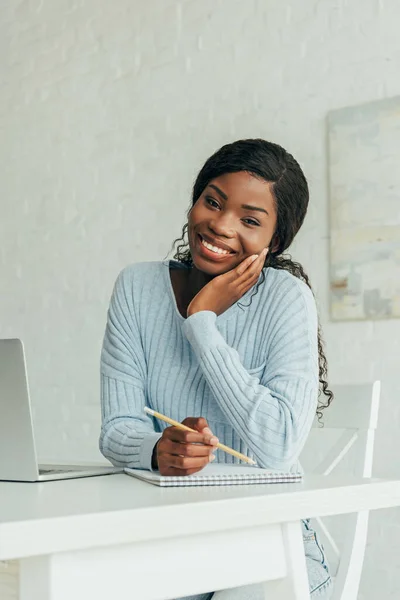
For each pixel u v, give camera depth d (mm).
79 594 920
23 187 3725
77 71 3555
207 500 1022
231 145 1668
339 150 2783
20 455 1284
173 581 997
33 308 3652
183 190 3189
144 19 3340
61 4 3633
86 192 3498
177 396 1648
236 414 1474
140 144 3328
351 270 2738
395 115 2666
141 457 1423
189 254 1849
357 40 2775
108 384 1673
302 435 1485
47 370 3576
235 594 1334
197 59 3170
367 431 1771
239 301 1665
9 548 860
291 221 1703
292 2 2928
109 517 928
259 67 3002
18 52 3781
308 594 1104
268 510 1063
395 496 1201
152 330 1697
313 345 1602
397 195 2646
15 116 3773
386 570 2621
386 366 2660
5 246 3771
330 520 2717
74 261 3521
